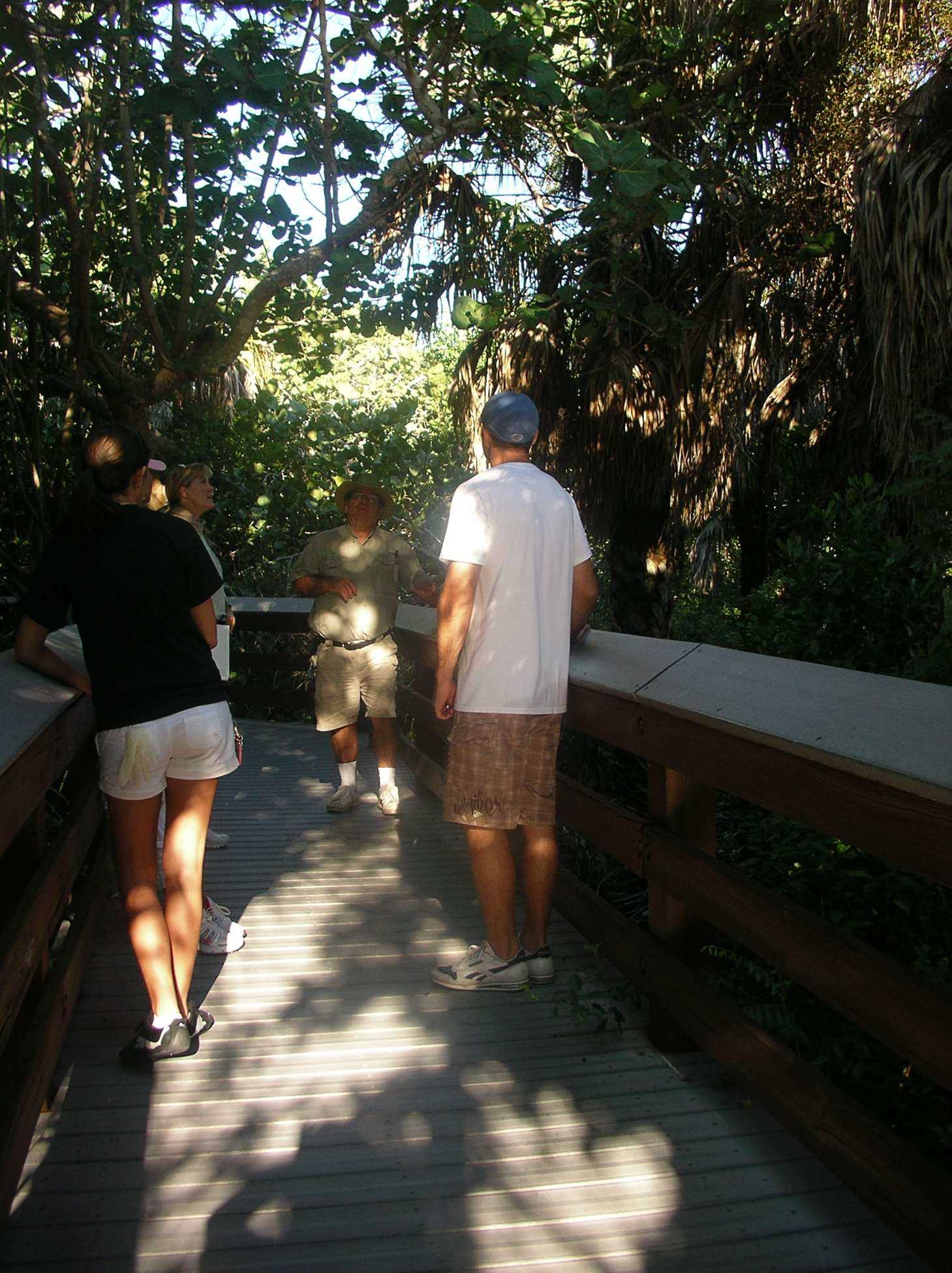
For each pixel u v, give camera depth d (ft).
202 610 10.39
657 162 17.37
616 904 15.99
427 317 21.04
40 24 15.76
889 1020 6.82
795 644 15.17
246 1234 7.42
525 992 11.74
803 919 7.84
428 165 20.98
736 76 24.79
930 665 12.55
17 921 8.04
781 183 24.84
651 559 28.22
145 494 10.59
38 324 17.93
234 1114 9.12
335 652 19.33
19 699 9.13
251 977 12.21
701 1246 7.34
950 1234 6.27
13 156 17.70
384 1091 9.55
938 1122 10.46
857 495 16.16
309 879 15.92
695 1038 9.59
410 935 13.56
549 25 21.27
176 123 16.48
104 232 19.02
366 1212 7.70
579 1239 7.42
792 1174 8.20
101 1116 9.07
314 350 19.79
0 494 18.29
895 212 21.11
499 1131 8.86
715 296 25.21
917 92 22.04
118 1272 7.01
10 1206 7.39
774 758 8.08
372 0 18.17
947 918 11.51
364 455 32.40
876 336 21.70
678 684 9.86
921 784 6.19
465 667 11.24
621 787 18.74
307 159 16.92
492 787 11.14
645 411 25.59
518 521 10.99
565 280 24.40
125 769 9.80
